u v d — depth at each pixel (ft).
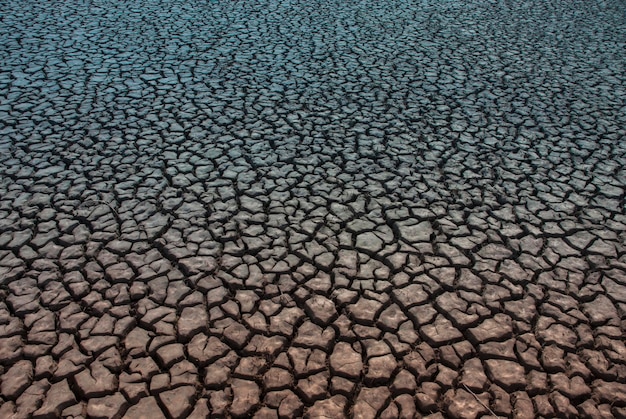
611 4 23.27
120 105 14.19
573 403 7.36
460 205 11.07
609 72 16.98
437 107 14.65
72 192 11.03
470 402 7.32
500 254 9.86
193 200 10.98
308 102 14.70
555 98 15.30
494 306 8.77
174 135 13.07
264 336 8.15
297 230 10.28
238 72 16.19
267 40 18.52
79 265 9.30
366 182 11.67
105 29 18.86
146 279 9.07
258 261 9.53
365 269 9.43
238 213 10.68
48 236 9.90
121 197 10.98
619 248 10.07
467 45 18.67
